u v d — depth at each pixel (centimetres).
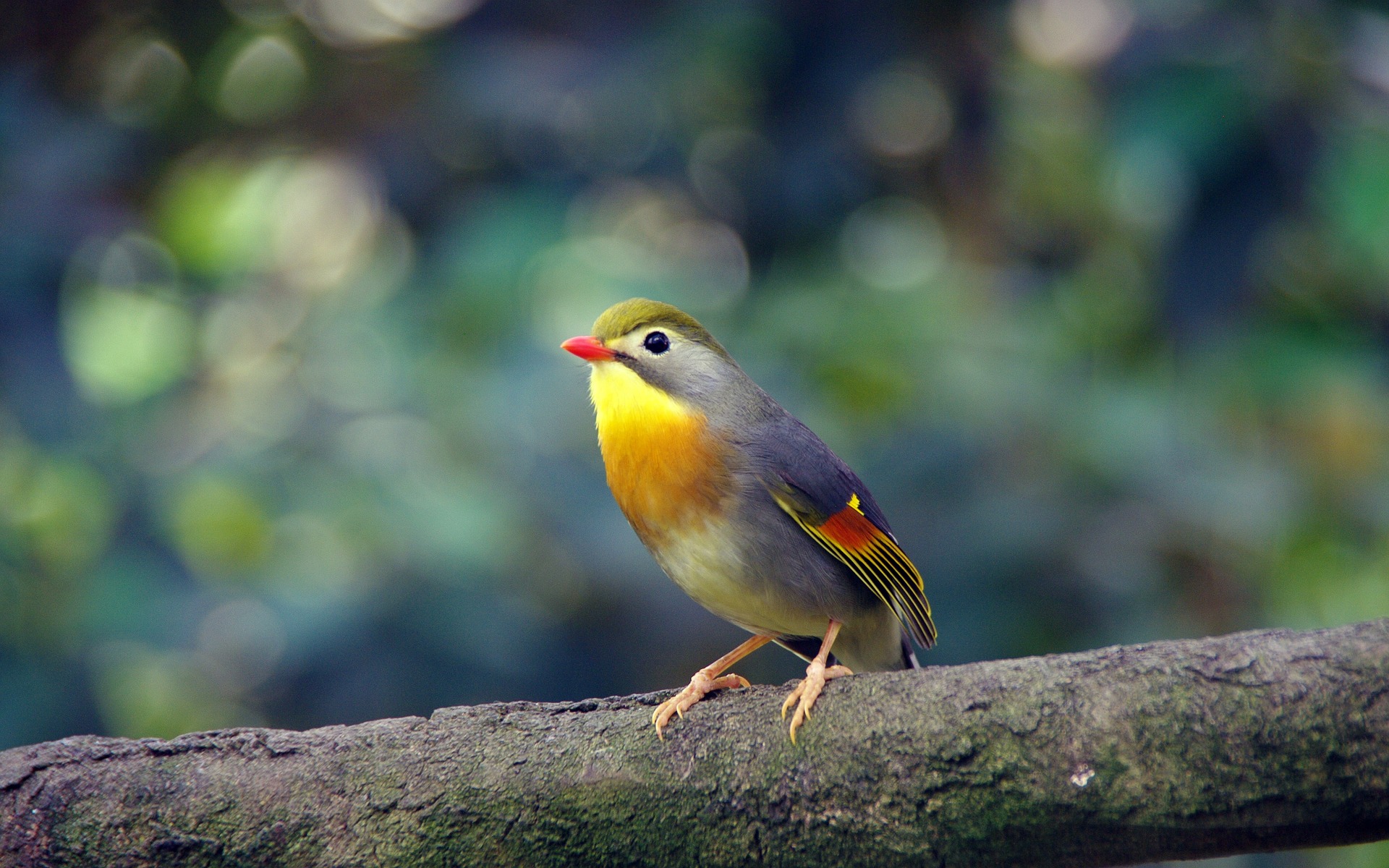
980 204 1288
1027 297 1187
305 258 1320
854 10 1177
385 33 1319
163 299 1182
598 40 1187
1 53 1281
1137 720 513
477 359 1075
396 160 1253
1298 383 1065
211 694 1153
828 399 1099
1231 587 1067
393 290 1149
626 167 1245
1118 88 1076
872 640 816
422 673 1002
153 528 1025
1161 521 1037
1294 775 493
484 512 984
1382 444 1101
